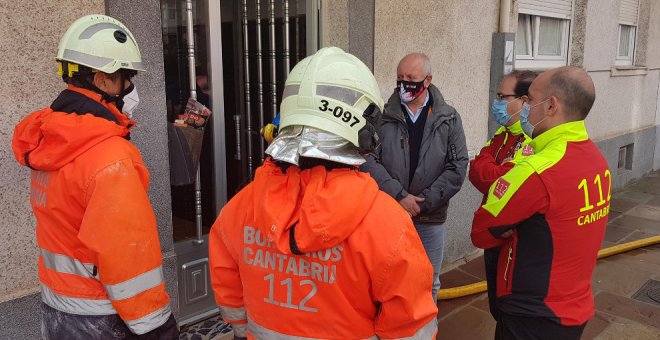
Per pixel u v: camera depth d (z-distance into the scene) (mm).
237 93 3912
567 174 1888
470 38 4668
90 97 1720
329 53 1324
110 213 1563
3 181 2379
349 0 3672
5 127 2344
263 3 3729
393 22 3951
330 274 1269
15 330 2480
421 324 1322
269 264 1342
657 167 8953
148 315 1664
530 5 5793
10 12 2287
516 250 2008
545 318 1939
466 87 4730
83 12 2492
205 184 3607
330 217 1188
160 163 2867
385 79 3977
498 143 3012
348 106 1249
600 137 7223
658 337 3518
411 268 1260
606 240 5484
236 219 1443
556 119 1987
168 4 3385
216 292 1539
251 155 3887
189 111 3049
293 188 1260
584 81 1941
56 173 1636
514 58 5086
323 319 1299
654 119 8672
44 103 2441
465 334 3559
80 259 1667
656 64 8453
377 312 1369
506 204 1947
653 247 5270
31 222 2492
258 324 1395
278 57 3789
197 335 3258
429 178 3068
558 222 1897
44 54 2410
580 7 6488
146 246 1643
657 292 4219
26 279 2516
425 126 3068
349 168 1298
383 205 1291
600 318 3775
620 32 7766
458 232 4703
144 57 2713
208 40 3254
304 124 1236
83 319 1686
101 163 1580
